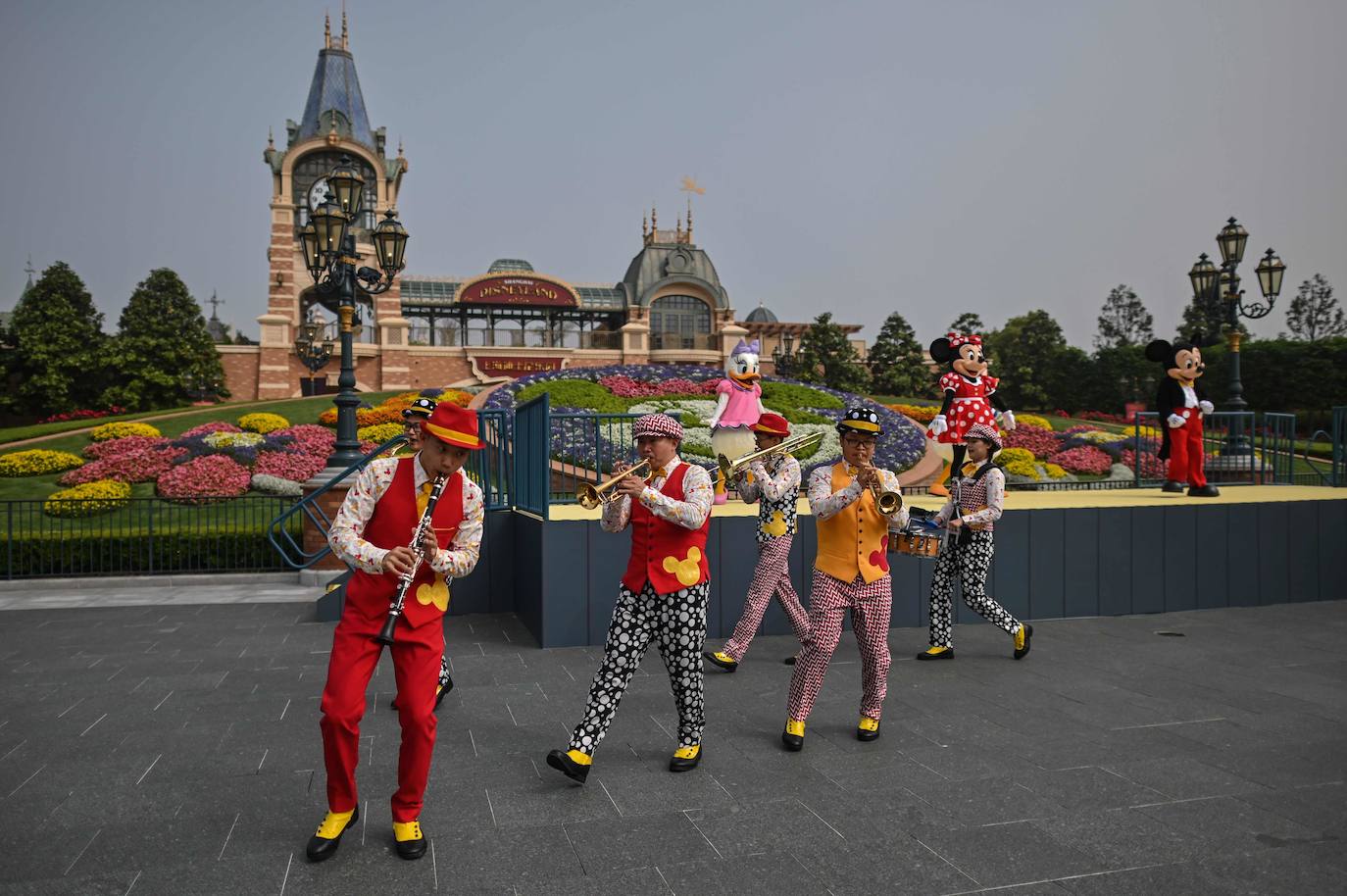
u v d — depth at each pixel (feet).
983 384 33.22
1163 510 28.37
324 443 68.80
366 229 136.56
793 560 24.93
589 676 20.03
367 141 139.74
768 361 167.94
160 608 31.12
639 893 9.95
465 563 11.30
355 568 11.17
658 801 12.66
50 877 10.31
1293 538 30.14
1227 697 18.25
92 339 131.03
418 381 138.10
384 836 11.47
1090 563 27.53
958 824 11.83
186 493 57.31
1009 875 10.36
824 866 10.62
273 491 58.44
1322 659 21.77
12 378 129.80
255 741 15.55
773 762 14.33
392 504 11.25
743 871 10.47
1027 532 26.86
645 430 13.75
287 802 12.71
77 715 17.22
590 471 30.68
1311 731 15.93
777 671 20.75
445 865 10.66
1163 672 20.49
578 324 165.37
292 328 134.72
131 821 11.99
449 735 15.74
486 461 29.17
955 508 22.02
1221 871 10.47
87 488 56.03
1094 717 16.85
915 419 89.10
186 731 16.14
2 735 15.88
